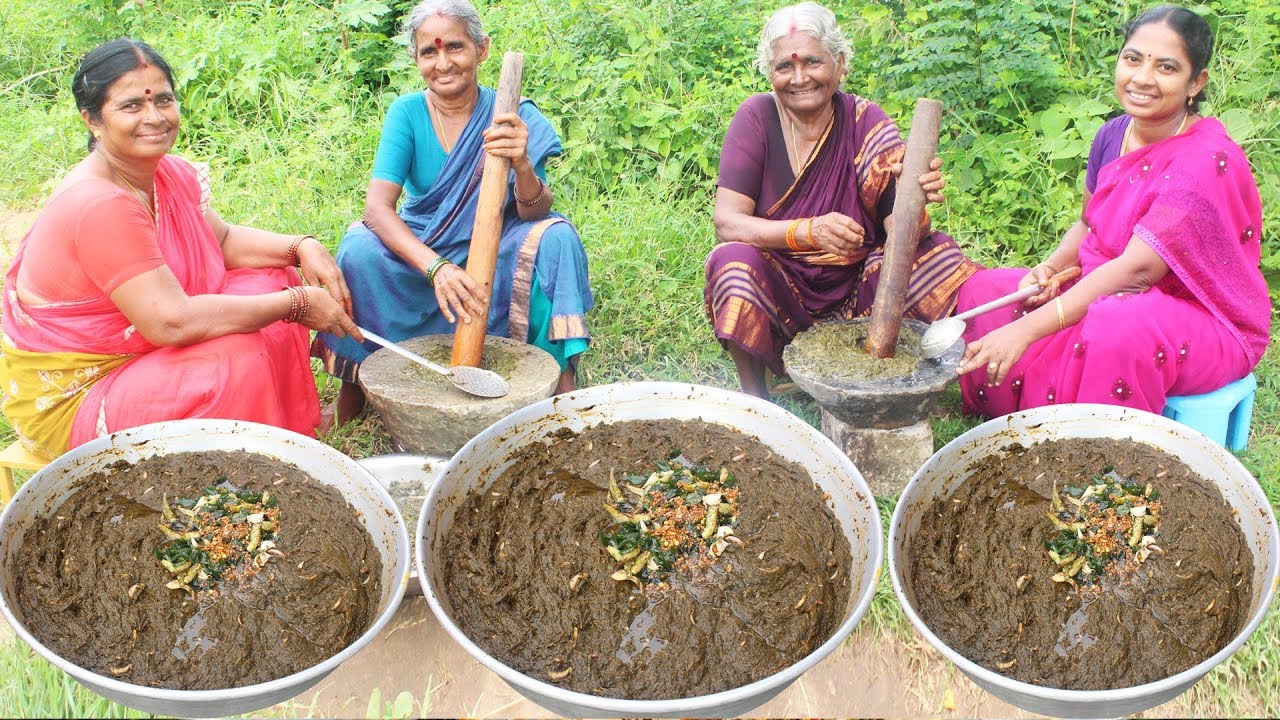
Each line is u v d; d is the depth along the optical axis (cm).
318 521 264
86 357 292
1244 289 310
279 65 575
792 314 354
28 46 655
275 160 509
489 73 538
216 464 277
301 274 340
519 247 341
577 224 454
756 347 335
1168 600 245
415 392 295
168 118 280
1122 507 267
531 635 236
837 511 265
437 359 320
